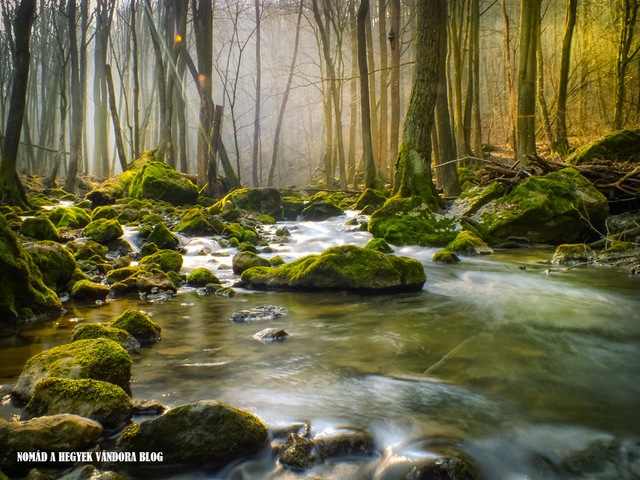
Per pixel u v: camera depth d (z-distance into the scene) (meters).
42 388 3.13
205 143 20.47
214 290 7.24
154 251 9.70
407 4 29.42
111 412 3.03
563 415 3.29
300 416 3.19
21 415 3.10
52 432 2.69
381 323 5.52
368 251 7.40
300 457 2.70
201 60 20.23
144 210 14.47
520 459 2.79
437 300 6.65
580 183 11.97
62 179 29.42
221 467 2.71
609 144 14.08
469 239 10.77
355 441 2.82
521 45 14.77
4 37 31.52
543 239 11.77
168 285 7.19
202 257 10.15
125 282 7.05
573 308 6.16
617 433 3.06
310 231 13.88
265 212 17.34
